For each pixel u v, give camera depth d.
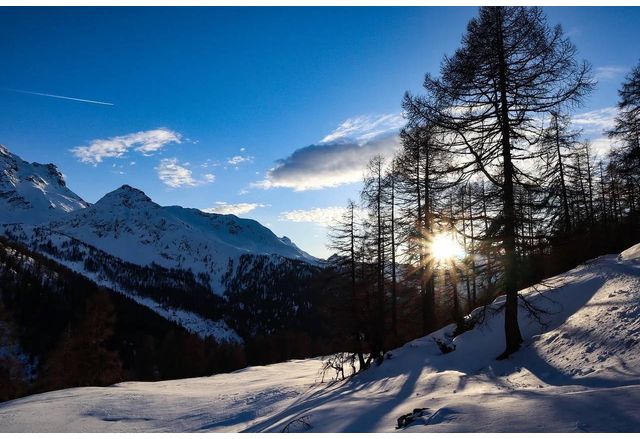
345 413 11.09
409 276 23.98
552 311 16.53
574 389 7.77
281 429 11.27
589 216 33.84
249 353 93.44
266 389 25.91
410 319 26.75
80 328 38.44
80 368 37.34
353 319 23.78
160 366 72.25
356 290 24.84
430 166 21.45
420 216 22.47
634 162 25.31
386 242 26.03
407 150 21.25
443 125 14.03
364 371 21.70
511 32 13.42
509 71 13.67
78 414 21.30
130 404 23.47
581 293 16.75
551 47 12.73
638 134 25.34
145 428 18.52
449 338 20.08
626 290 14.05
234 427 17.22
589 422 5.78
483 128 13.91
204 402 23.56
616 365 9.56
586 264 22.89
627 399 6.39
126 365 88.69
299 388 24.67
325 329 26.45
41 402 24.34
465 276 14.80
